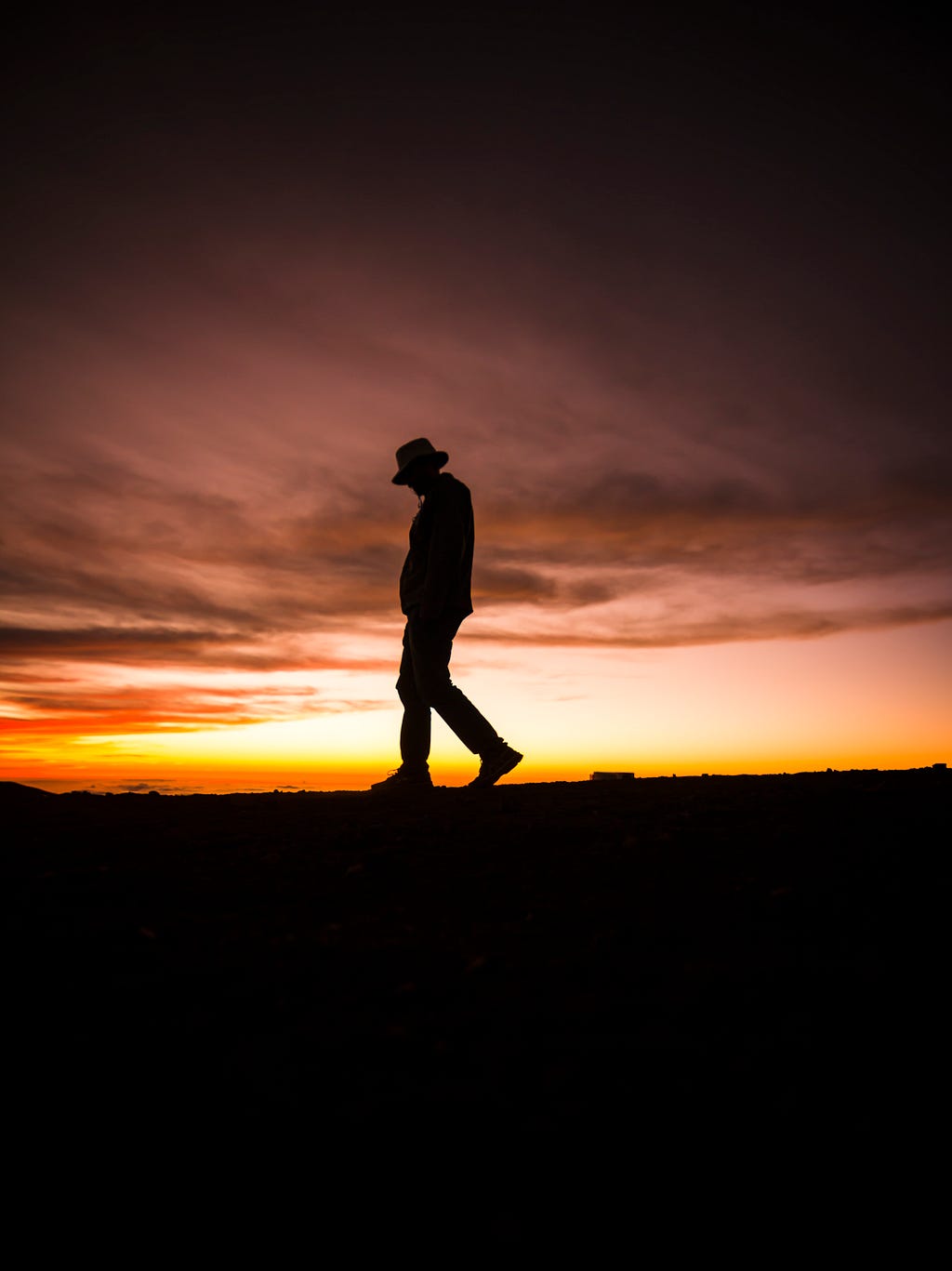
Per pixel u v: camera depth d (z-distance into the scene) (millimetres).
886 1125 1771
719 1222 1544
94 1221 1562
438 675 5805
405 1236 1525
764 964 2492
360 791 5855
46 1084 1957
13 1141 1766
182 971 2545
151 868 3549
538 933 2803
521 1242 1506
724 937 2701
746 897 3029
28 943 2717
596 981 2438
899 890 3016
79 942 2740
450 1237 1522
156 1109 1871
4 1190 1632
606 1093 1899
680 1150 1720
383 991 2410
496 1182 1648
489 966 2551
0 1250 1490
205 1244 1511
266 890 3289
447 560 5688
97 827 4316
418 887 3318
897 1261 1446
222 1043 2137
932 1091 1872
